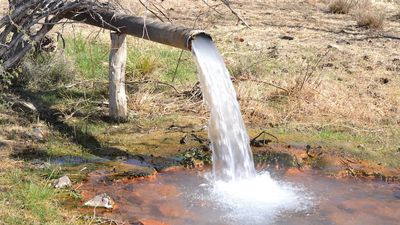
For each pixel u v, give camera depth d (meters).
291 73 10.37
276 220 6.62
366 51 12.08
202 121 8.81
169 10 14.82
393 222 6.68
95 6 8.06
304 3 17.42
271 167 7.72
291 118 8.93
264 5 16.66
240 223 6.53
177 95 9.49
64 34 11.34
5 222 6.08
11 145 7.64
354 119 8.94
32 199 6.46
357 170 7.68
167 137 8.28
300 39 12.77
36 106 8.74
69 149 7.75
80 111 8.76
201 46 7.31
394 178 7.55
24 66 9.32
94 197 6.66
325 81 10.06
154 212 6.63
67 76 9.63
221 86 7.47
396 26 14.79
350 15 16.03
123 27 7.94
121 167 7.45
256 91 9.48
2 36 8.05
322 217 6.71
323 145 8.20
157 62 10.27
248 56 11.08
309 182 7.41
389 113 9.14
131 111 8.91
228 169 7.50
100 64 10.23
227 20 14.24
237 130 7.62
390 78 10.49
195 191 7.10
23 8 7.77
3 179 6.80
